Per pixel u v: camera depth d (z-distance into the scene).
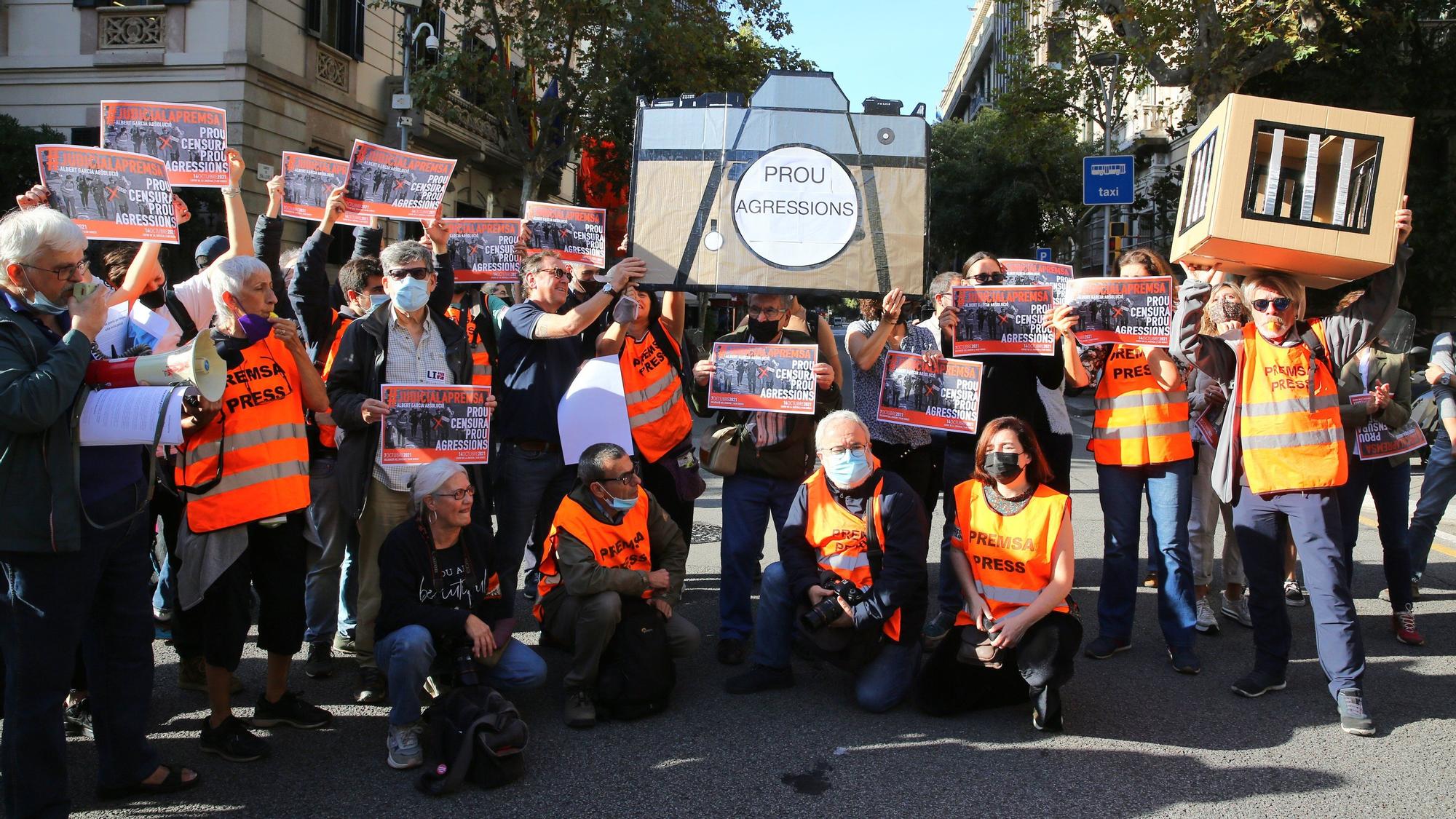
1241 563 5.86
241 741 3.88
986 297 5.06
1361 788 3.66
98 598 3.41
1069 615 4.27
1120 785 3.69
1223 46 17.95
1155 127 28.69
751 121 4.73
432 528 4.13
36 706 3.07
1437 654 5.24
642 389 5.32
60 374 2.90
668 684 4.39
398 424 4.58
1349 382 5.50
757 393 4.92
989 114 34.50
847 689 4.76
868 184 4.74
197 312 4.45
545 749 4.03
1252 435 4.49
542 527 5.39
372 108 20.70
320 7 18.58
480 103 23.33
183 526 3.89
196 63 16.69
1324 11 17.31
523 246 6.07
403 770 3.82
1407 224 4.24
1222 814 3.46
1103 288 4.87
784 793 3.63
